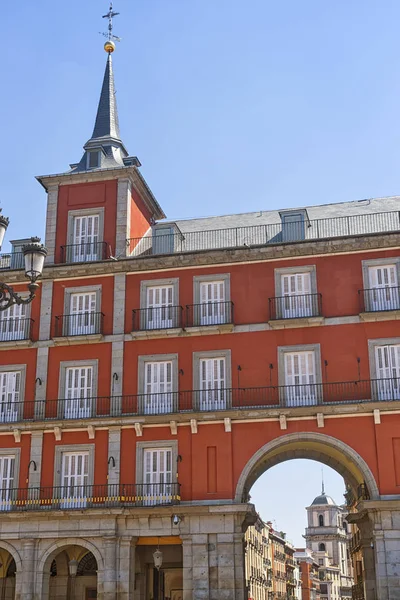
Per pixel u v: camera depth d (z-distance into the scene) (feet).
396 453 96.27
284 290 107.14
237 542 96.43
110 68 140.67
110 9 144.97
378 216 115.14
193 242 119.34
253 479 109.70
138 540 102.58
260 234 118.21
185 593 95.45
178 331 106.52
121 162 127.24
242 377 103.86
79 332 110.73
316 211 123.24
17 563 100.89
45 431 106.42
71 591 116.26
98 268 112.68
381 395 98.94
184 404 104.12
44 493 103.55
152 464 102.63
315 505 473.67
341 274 105.81
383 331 101.91
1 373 111.65
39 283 114.83
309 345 103.35
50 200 120.47
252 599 242.17
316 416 99.45
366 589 103.50
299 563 398.62
